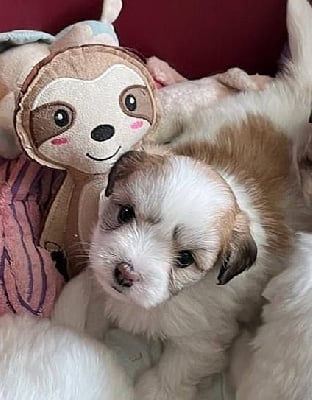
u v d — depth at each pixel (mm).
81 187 402
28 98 375
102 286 360
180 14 489
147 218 340
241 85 470
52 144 382
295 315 335
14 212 411
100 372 351
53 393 331
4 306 389
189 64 509
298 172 411
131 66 388
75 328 380
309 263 345
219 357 392
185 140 420
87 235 400
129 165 356
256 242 375
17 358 339
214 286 372
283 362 333
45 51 429
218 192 345
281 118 433
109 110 380
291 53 465
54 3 462
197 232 337
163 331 388
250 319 396
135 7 481
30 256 402
